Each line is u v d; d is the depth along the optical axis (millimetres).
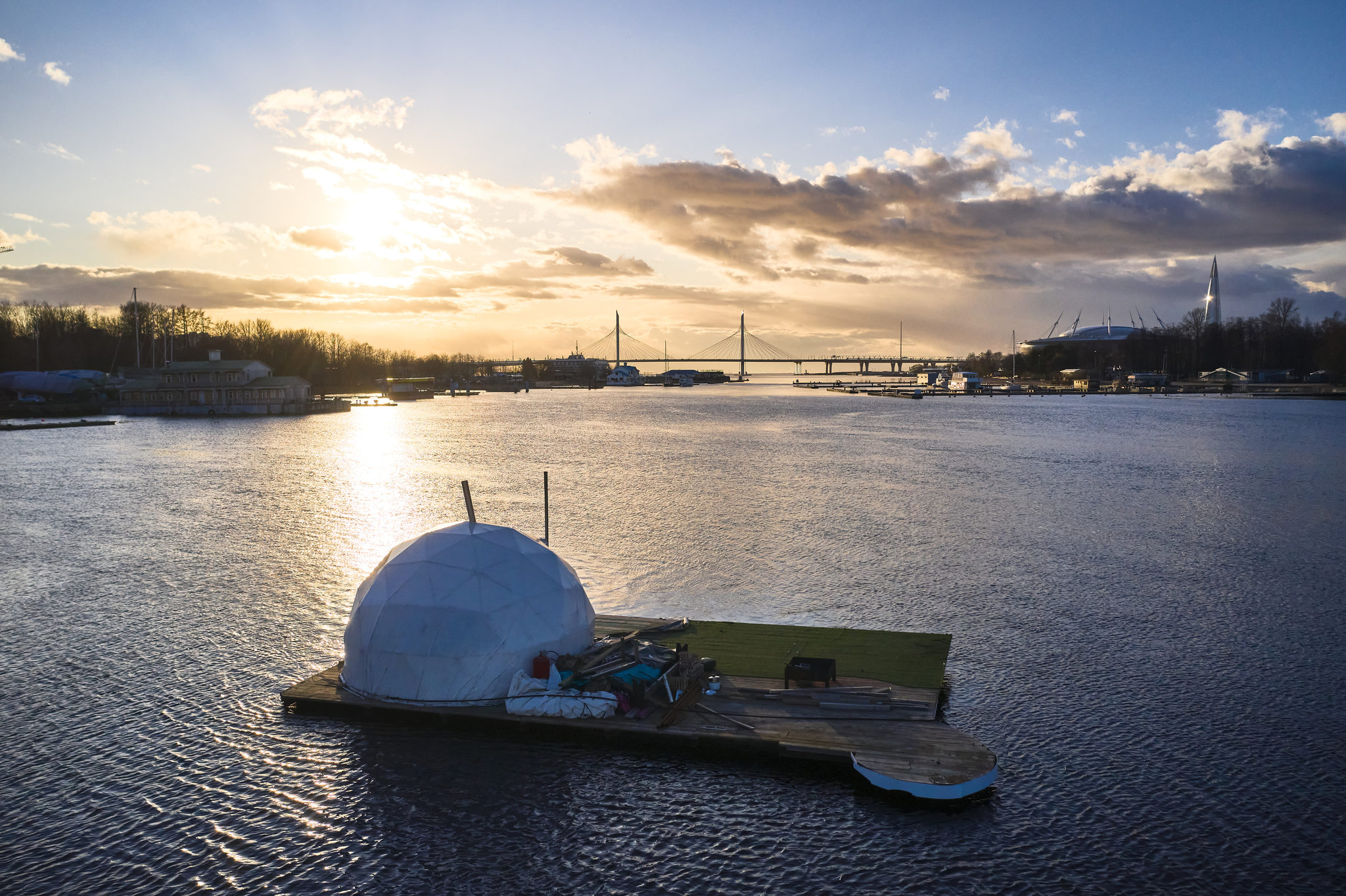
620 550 33406
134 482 52781
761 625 23250
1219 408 141125
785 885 13062
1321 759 16656
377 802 15273
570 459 66812
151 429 96500
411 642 18234
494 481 53094
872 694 18047
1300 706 18953
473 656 18031
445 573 19156
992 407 155750
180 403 120062
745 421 117375
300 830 14484
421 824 14625
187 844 14141
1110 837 14195
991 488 50500
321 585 28453
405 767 16359
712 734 16547
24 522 39625
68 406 115688
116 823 14703
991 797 15289
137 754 16938
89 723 18266
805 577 29375
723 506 43500
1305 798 15305
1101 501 45844
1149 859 13641
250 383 122250
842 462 64812
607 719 17250
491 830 14438
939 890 12930
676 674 18156
